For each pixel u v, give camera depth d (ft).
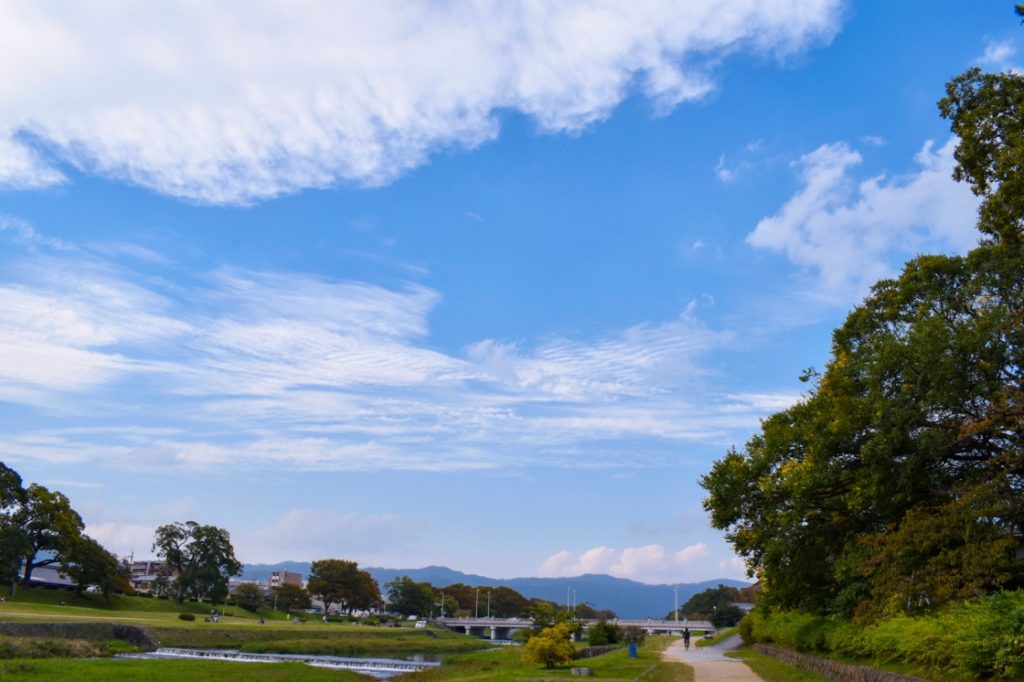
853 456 85.30
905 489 77.30
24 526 338.34
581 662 124.57
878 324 96.78
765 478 95.35
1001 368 74.13
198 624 290.97
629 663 121.39
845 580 87.40
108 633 216.95
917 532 67.92
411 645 312.91
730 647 199.72
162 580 485.56
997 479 67.05
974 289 85.10
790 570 94.02
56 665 111.45
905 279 95.35
